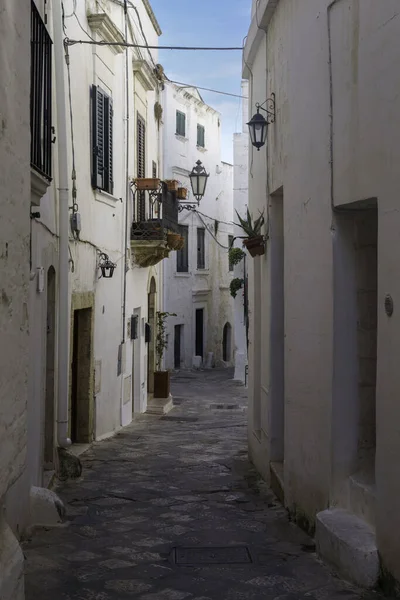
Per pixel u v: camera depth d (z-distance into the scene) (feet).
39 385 25.00
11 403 16.62
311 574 17.31
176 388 85.81
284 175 25.21
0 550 13.93
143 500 26.40
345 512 18.95
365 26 16.79
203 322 112.68
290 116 24.27
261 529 22.26
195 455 37.52
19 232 17.28
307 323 21.99
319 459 20.66
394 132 15.06
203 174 55.36
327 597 15.57
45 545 19.69
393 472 15.06
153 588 16.44
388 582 15.31
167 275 99.50
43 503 21.90
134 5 54.70
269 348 29.12
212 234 108.78
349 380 19.58
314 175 21.09
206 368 111.14
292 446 23.66
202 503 26.00
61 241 31.14
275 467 27.91
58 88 31.19
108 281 45.70
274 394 28.84
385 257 15.48
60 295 30.91
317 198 20.83
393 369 15.02
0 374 15.44
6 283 15.93
